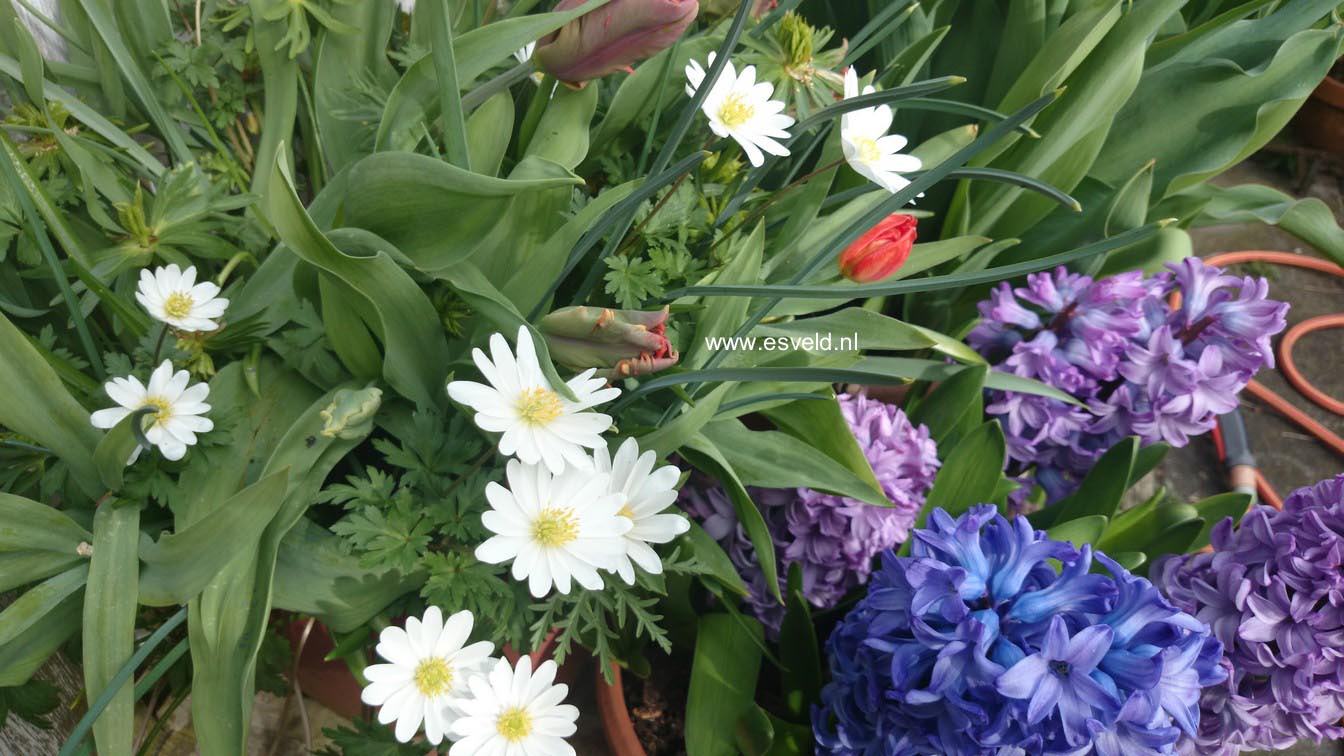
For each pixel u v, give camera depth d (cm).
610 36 49
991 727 49
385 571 49
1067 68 66
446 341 55
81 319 49
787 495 63
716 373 50
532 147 55
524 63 52
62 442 48
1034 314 71
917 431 65
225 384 52
